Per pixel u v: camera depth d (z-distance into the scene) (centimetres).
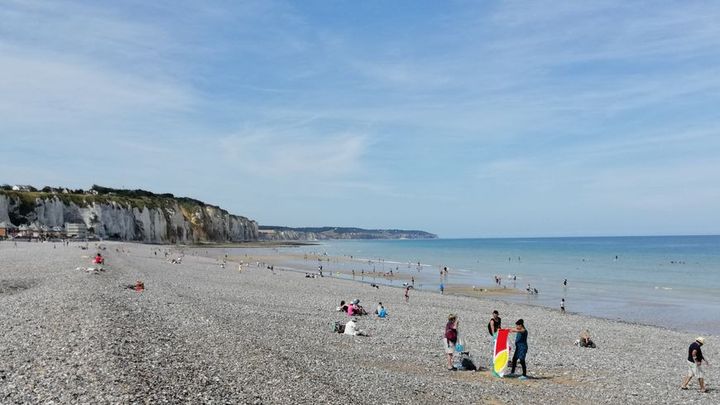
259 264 10244
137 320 2298
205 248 18725
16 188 17538
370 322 3391
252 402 1355
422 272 9675
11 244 11212
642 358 2733
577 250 19362
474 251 19688
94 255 7650
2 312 2394
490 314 4262
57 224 16300
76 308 2491
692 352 2055
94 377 1379
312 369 1827
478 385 1878
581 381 2073
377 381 1772
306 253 16762
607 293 6294
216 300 3778
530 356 2530
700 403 1861
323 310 3850
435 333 3073
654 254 15712
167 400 1262
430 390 1733
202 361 1712
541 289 6719
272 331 2600
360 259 14038
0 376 1376
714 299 5722
